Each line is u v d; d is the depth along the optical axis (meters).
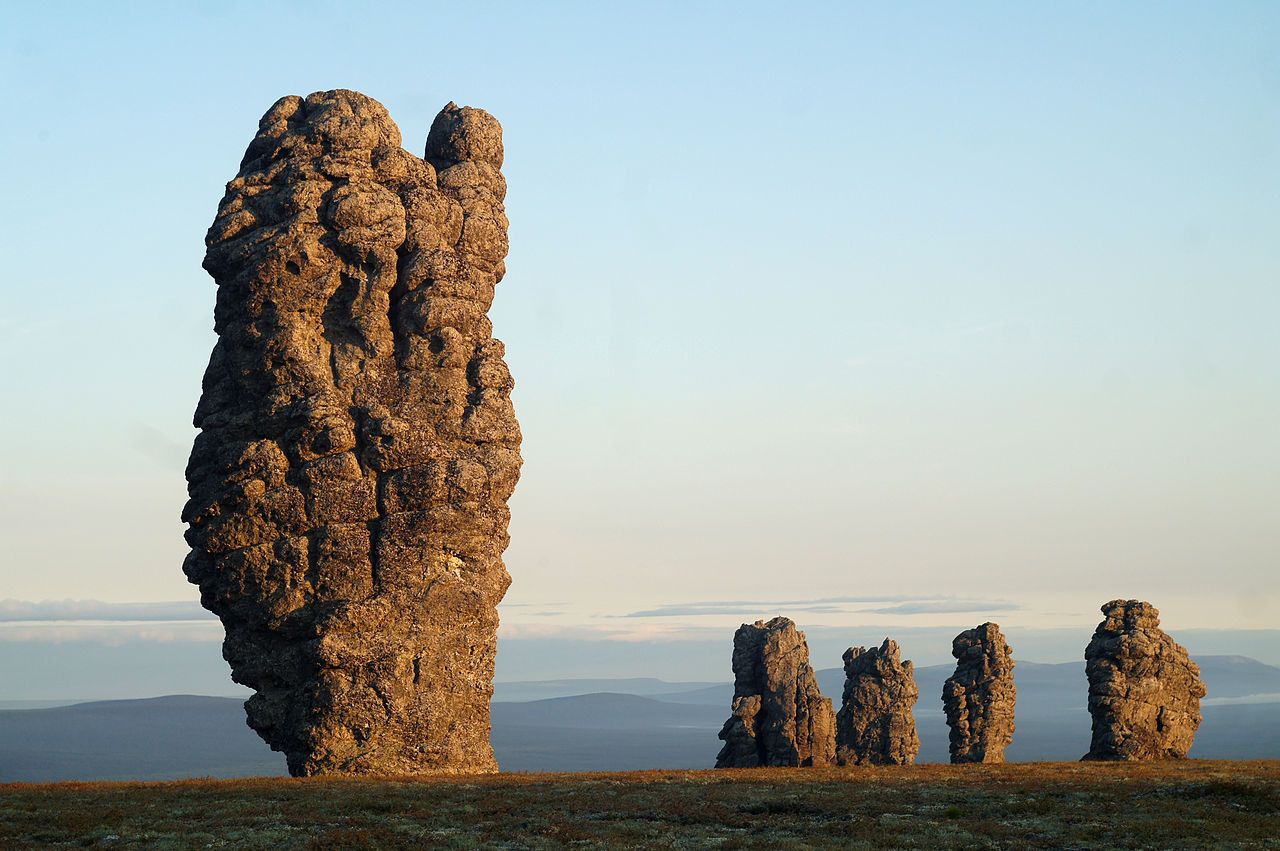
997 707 105.69
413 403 74.88
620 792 57.06
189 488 74.94
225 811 49.84
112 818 47.19
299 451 72.38
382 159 77.25
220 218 76.25
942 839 43.22
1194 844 41.19
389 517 72.56
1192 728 93.56
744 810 51.09
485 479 74.31
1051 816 47.72
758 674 107.50
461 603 73.00
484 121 83.12
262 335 74.12
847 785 60.12
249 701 72.19
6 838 42.91
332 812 49.78
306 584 71.44
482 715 73.31
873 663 109.38
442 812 50.28
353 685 70.38
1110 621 95.62
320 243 74.75
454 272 77.12
